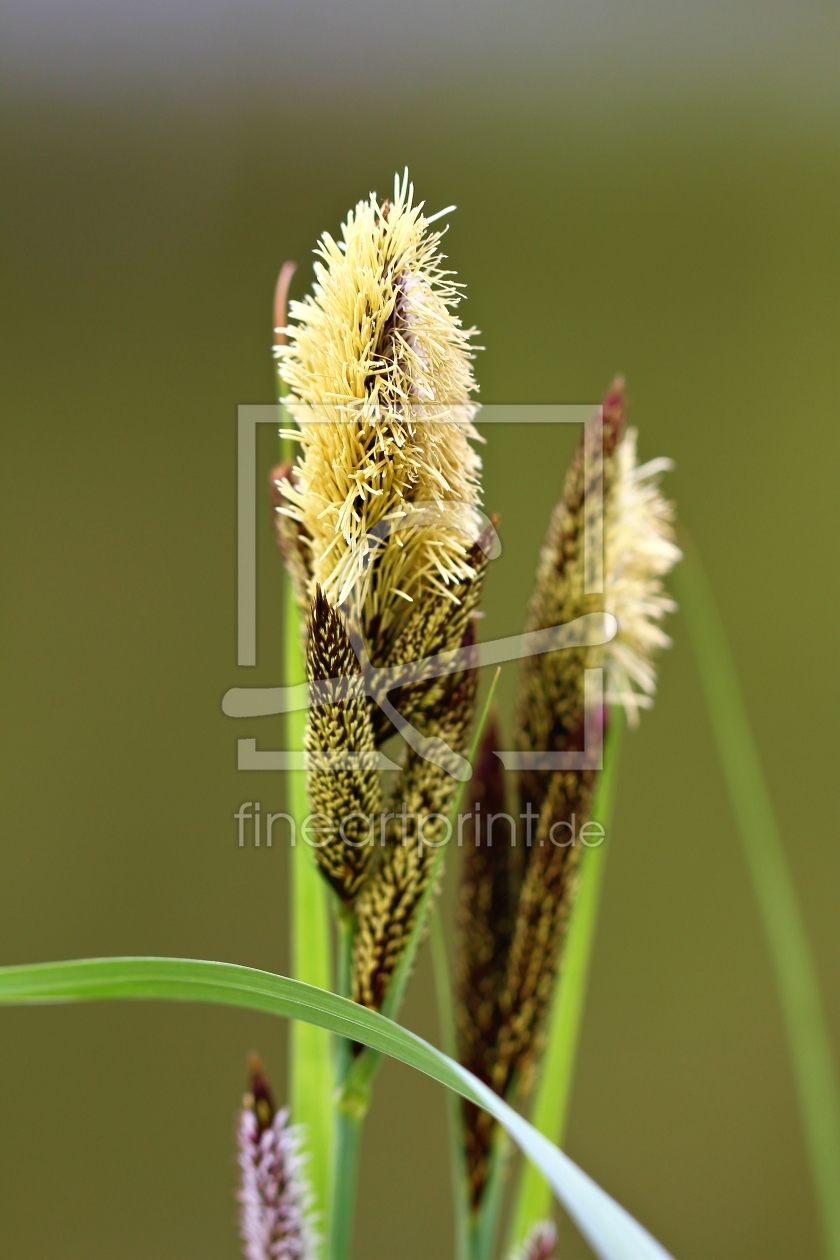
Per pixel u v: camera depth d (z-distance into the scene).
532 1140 0.34
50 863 0.86
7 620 0.87
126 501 0.88
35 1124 0.85
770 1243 0.88
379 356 0.35
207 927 0.87
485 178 0.91
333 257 0.35
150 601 0.88
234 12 0.87
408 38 0.89
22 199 0.87
